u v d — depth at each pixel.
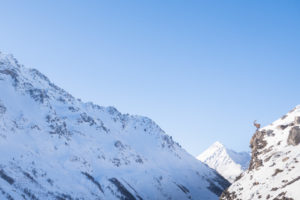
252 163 126.94
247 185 110.81
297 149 105.12
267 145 125.69
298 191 81.56
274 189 92.12
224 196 124.81
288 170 96.62
